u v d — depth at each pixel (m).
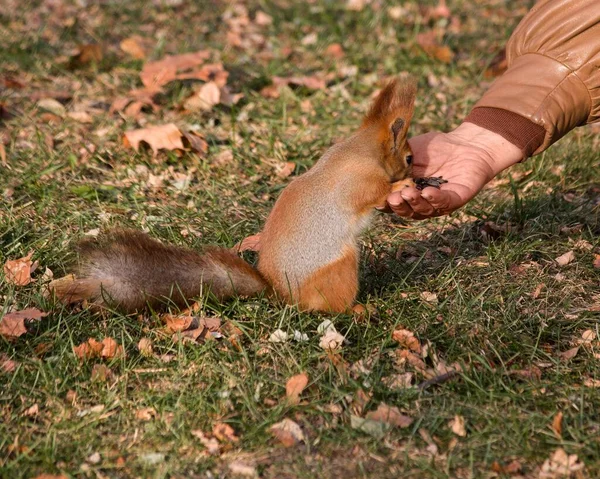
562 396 4.54
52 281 5.46
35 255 5.82
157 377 4.71
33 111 8.41
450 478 3.96
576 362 4.90
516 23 12.23
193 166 7.59
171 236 6.26
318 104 9.07
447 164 5.44
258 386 4.61
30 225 6.33
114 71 9.79
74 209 6.61
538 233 6.36
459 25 12.28
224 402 4.49
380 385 4.59
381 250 6.14
